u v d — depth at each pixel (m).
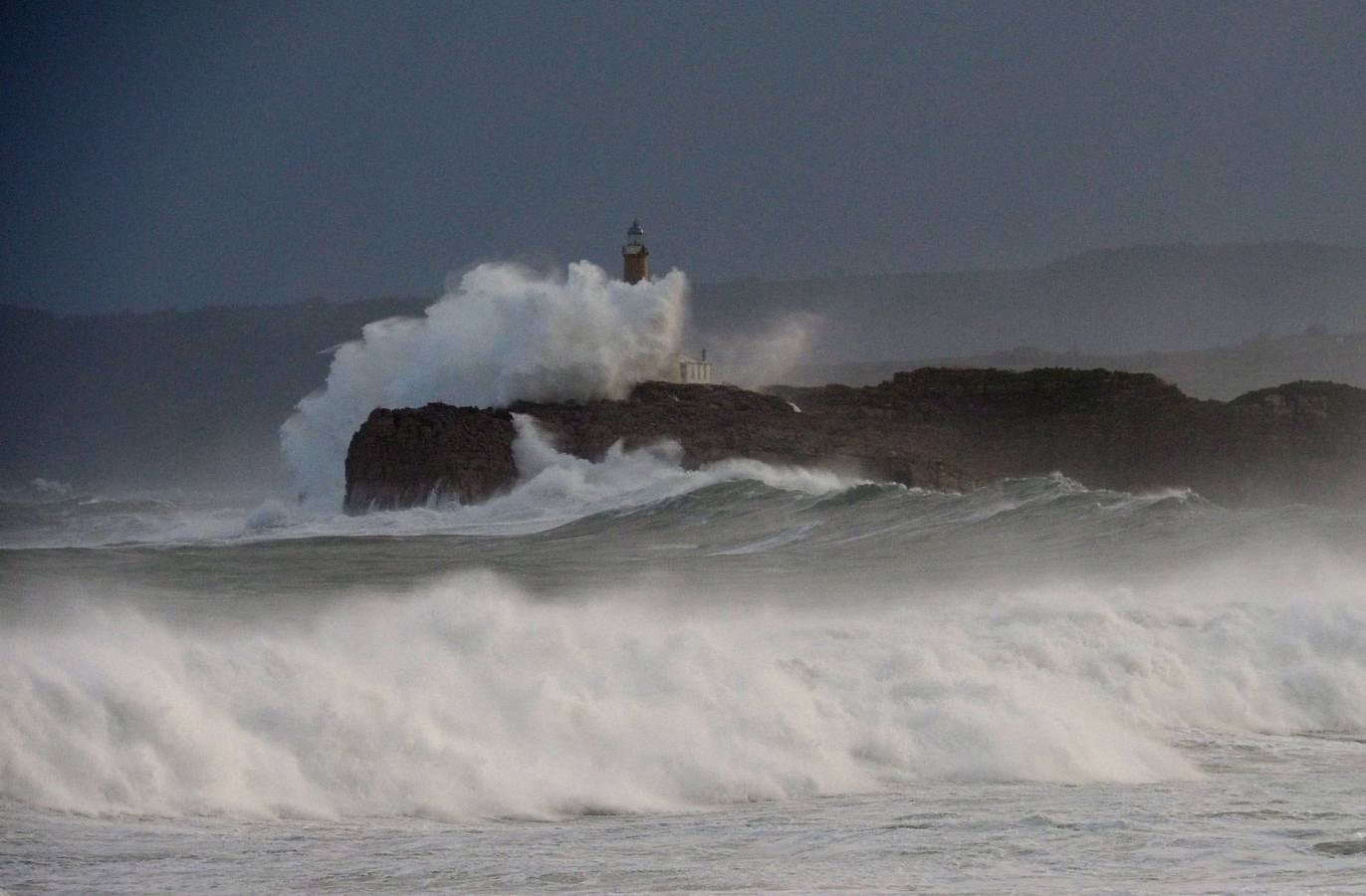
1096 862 53.44
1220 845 55.56
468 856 55.22
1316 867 52.28
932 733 73.06
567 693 73.44
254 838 57.44
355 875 52.72
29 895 49.88
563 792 64.75
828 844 56.56
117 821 58.72
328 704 67.31
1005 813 61.28
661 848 56.38
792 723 72.50
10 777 60.16
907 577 151.25
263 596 135.12
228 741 64.00
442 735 67.94
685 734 70.75
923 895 49.34
